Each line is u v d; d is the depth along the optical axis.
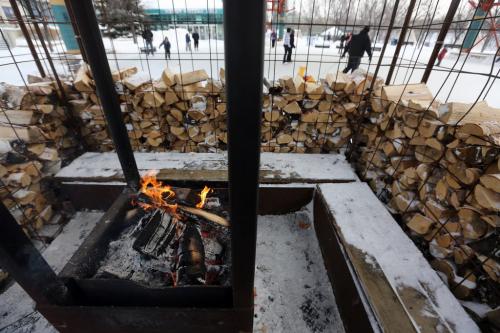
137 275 1.38
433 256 1.47
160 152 2.55
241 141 0.66
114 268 1.41
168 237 1.49
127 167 1.75
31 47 2.28
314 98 2.31
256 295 1.66
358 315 1.28
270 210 2.27
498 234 1.14
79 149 2.54
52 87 2.24
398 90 1.92
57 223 2.17
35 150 2.00
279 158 2.42
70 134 2.44
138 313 1.08
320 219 1.98
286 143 2.53
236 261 0.93
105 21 2.14
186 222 1.57
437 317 1.10
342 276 1.50
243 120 0.63
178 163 2.31
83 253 1.35
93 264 1.37
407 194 1.68
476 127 1.17
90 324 1.13
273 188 2.14
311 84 2.36
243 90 0.59
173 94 2.32
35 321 1.51
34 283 0.96
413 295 1.20
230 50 0.55
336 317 1.54
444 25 1.71
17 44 10.14
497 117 1.29
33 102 2.04
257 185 0.74
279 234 2.12
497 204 1.08
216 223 1.59
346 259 1.45
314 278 1.78
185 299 1.15
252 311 1.10
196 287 1.12
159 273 1.39
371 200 1.86
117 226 1.62
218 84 2.33
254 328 1.49
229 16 0.51
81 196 2.22
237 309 1.09
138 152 2.53
